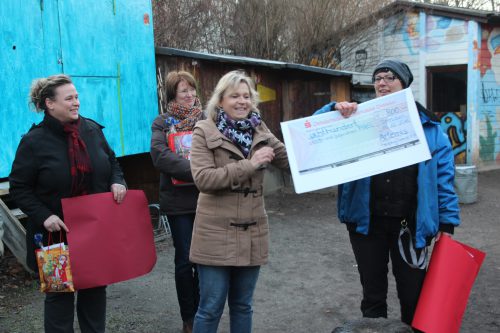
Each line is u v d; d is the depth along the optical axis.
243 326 2.96
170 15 11.61
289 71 10.41
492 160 13.43
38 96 2.89
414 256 2.88
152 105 7.80
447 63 13.09
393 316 4.27
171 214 3.62
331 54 14.30
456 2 19.23
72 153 2.90
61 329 2.92
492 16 12.15
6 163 5.65
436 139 2.94
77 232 2.87
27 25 5.88
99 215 2.94
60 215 2.90
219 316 2.89
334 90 10.03
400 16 13.60
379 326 2.62
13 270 5.16
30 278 5.01
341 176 2.73
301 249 6.34
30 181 2.86
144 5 7.61
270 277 5.30
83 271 2.86
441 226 2.95
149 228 3.19
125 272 3.01
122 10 7.22
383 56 14.01
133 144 7.45
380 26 13.84
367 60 14.31
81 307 3.10
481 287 4.88
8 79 5.67
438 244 2.87
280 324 4.15
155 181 8.49
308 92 10.32
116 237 2.99
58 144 2.89
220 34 13.38
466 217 8.06
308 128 2.76
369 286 3.06
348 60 14.51
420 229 2.85
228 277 2.89
